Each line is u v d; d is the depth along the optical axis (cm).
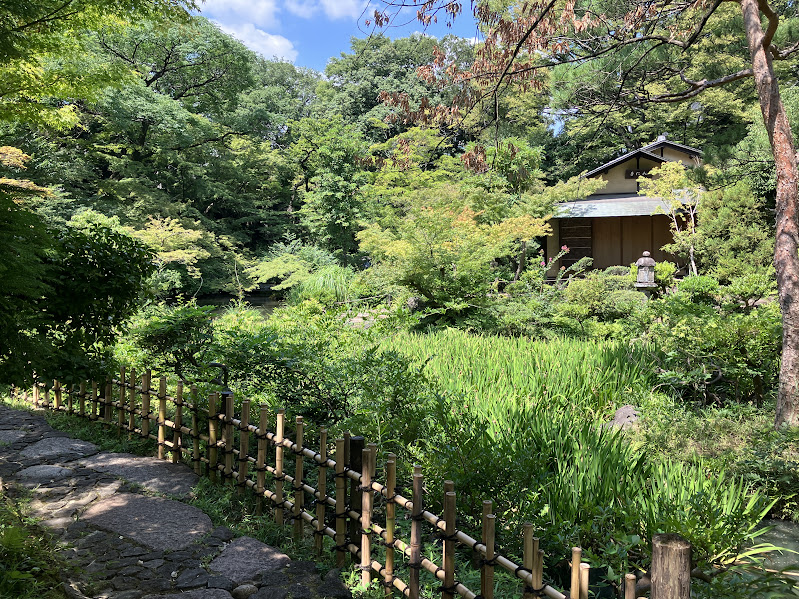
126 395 631
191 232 2402
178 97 2972
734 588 303
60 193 2258
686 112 2603
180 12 720
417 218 1430
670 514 381
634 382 789
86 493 433
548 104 2711
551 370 766
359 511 342
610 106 1038
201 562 334
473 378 704
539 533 380
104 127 2642
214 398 461
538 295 1478
